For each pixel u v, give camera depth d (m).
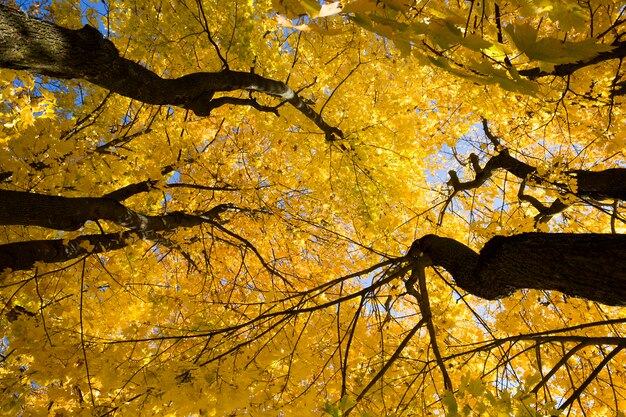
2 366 3.35
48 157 3.11
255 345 3.27
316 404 3.00
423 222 5.61
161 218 3.80
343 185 4.98
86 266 3.54
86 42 2.11
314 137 4.73
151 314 3.71
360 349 3.64
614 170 3.82
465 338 4.62
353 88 4.75
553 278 1.95
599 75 3.23
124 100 4.43
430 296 4.36
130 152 4.29
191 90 3.00
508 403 1.83
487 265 2.41
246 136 5.30
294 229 5.09
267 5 4.13
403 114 4.66
